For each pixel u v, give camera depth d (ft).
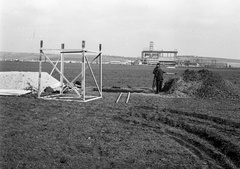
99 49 54.95
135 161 21.13
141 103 48.52
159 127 32.22
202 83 61.36
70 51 51.06
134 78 124.47
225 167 20.92
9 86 61.62
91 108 42.65
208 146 25.72
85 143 24.98
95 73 154.81
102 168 19.67
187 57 571.28
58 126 30.68
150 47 389.19
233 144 25.17
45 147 23.53
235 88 61.93
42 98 50.75
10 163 19.85
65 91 62.59
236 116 38.06
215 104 48.62
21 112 37.70
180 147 24.82
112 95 58.39
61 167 19.57
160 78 64.08
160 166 20.35
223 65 415.44
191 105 47.11
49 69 180.65
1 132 27.43
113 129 30.19
